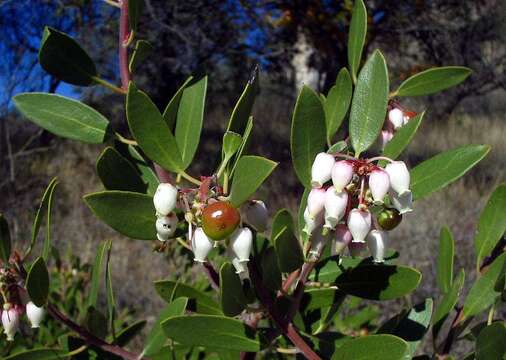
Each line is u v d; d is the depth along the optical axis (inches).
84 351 6.4
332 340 6.2
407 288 5.6
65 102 5.9
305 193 5.8
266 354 9.4
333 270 5.8
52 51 5.5
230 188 5.0
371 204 4.9
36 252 27.2
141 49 5.6
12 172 32.0
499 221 5.9
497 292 5.8
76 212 30.8
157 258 24.6
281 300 5.5
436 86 5.9
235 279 4.8
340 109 5.7
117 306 21.2
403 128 5.2
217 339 5.1
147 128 5.1
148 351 5.9
